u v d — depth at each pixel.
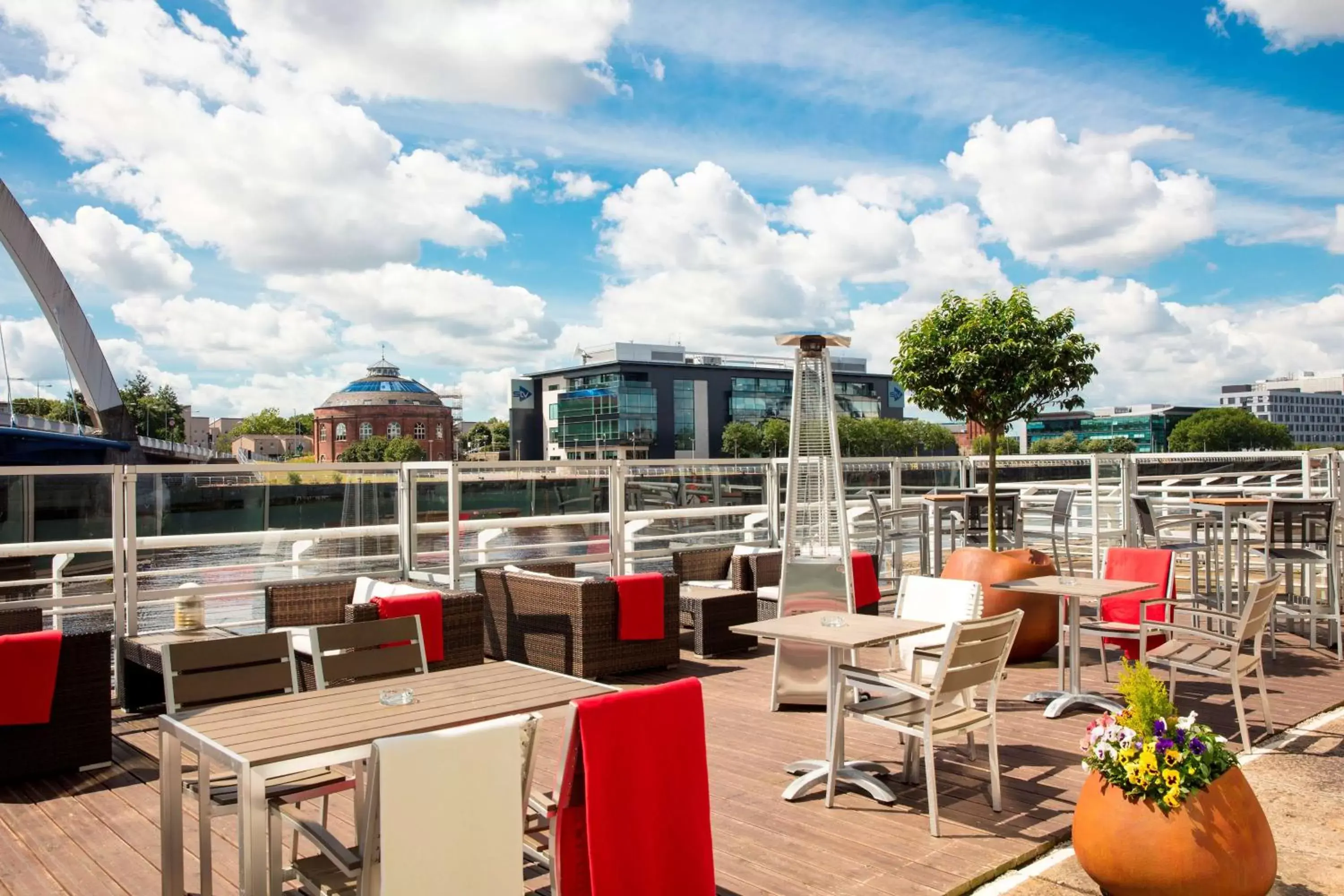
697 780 2.43
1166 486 11.23
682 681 2.45
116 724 5.45
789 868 3.17
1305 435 166.12
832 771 3.82
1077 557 10.92
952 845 3.37
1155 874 2.63
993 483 7.43
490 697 2.87
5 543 5.77
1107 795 2.79
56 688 4.45
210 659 3.21
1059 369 7.15
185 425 108.56
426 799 2.02
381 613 5.45
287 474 7.08
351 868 2.32
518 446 112.94
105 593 6.09
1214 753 2.73
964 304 7.56
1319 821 3.55
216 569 6.66
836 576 5.30
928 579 4.63
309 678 5.36
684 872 2.38
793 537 5.44
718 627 7.20
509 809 2.15
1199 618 7.41
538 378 113.00
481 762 2.11
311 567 7.19
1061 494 8.66
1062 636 5.61
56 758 4.43
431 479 7.77
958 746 4.68
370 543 7.55
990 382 7.18
